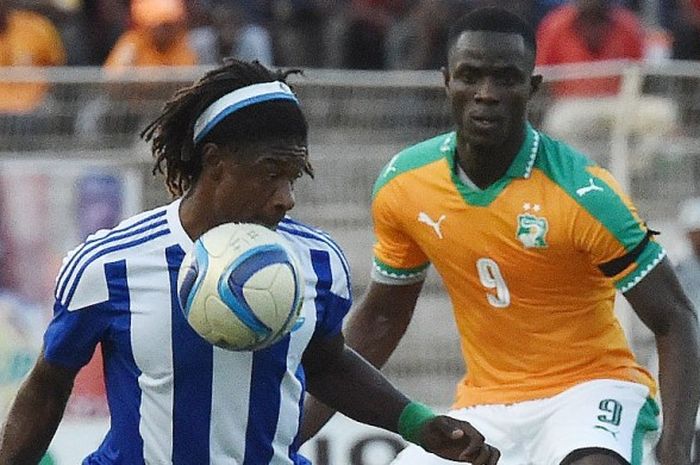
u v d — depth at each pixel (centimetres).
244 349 1469
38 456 1588
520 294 2091
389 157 3344
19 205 3159
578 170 2039
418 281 2216
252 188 1477
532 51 2031
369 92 3344
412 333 3378
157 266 1507
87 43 4266
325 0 4544
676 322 1983
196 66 3922
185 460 1528
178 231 1516
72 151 3209
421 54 4228
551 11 4512
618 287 2014
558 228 2025
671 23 4797
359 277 3344
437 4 4250
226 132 1469
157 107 3250
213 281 1445
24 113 3219
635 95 3312
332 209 3341
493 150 2038
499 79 2005
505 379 2148
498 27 2014
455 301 2166
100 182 3197
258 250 1452
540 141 2070
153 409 1523
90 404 3147
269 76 1497
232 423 1525
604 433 2031
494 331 2134
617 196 2011
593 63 3622
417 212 2119
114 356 1541
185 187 1548
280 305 1449
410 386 3375
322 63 4394
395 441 3200
